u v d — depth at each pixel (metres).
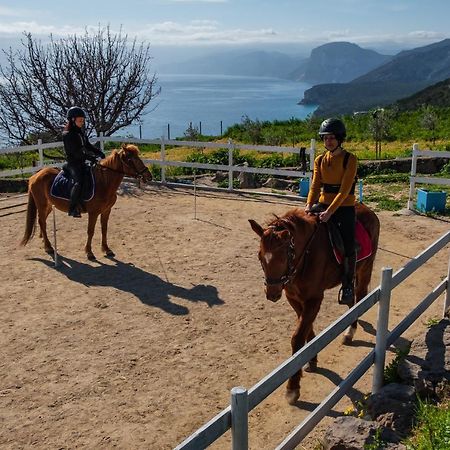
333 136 5.55
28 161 20.42
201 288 8.66
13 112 19.69
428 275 9.16
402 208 13.38
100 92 20.02
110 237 11.35
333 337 4.45
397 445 3.97
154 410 5.52
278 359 6.49
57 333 7.16
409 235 11.32
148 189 15.92
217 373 6.19
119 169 9.78
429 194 12.79
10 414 5.46
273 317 7.62
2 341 6.95
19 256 10.27
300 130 30.23
